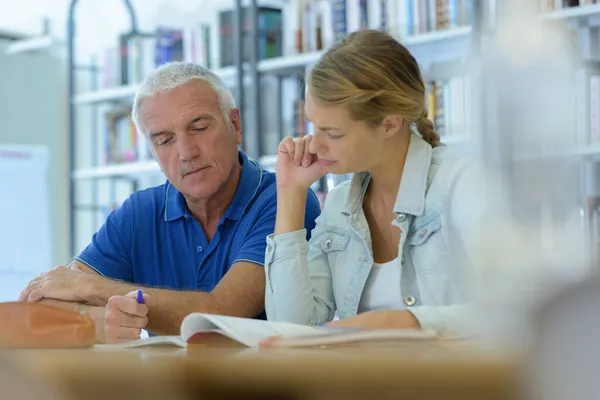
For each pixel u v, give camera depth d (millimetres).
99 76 7102
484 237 418
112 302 2193
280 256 2170
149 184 6691
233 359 620
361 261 2180
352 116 2000
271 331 1308
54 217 7320
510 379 398
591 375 364
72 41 6598
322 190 4918
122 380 598
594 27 4043
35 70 7238
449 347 762
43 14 7207
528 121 453
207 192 2697
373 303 2166
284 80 5461
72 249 6562
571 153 448
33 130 7234
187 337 1360
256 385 523
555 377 372
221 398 557
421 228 2111
